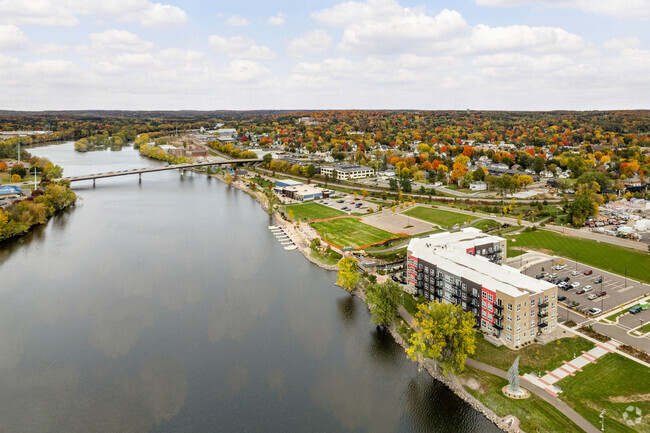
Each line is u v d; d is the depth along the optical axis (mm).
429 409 110250
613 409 102438
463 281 143875
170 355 135625
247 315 161000
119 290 183000
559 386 111188
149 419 108812
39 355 135750
